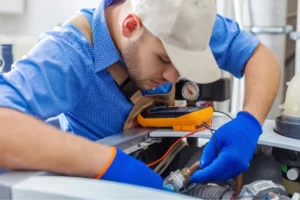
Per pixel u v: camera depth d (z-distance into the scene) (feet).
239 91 5.19
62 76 2.72
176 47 2.42
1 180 1.57
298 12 4.93
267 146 2.77
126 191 1.45
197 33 2.40
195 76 2.52
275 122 2.90
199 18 2.40
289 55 5.51
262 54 3.46
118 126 3.27
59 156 1.73
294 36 4.94
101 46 2.99
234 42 3.51
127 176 1.86
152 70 2.69
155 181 2.00
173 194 1.46
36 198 1.46
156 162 2.84
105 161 1.83
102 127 3.28
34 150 1.72
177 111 2.99
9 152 1.71
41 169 1.73
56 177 1.62
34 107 2.34
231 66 3.60
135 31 2.59
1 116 1.81
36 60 2.54
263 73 3.29
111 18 3.03
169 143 3.13
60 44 2.83
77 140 1.85
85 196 1.40
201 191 2.47
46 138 1.77
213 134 2.67
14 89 2.22
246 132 2.60
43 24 7.23
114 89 3.10
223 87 3.46
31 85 2.39
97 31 3.01
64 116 3.37
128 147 2.71
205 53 2.59
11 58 5.62
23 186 1.49
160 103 3.45
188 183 2.45
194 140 3.22
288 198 2.27
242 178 2.71
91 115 3.22
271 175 2.80
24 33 7.32
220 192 2.47
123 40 2.79
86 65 2.97
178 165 3.13
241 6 5.14
